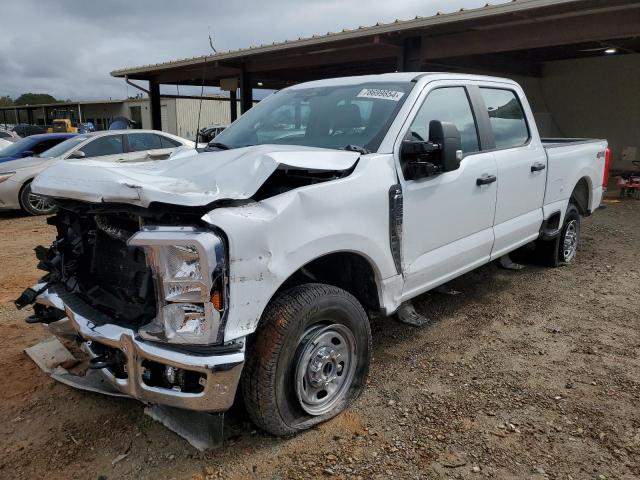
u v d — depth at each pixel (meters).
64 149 10.63
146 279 2.53
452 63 13.22
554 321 4.64
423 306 4.99
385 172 3.34
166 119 33.34
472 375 3.68
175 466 2.74
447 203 3.88
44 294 3.19
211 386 2.43
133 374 2.57
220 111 35.19
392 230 3.37
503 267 6.07
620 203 10.91
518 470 2.72
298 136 3.96
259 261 2.55
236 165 2.76
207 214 2.43
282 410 2.83
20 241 7.91
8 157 11.39
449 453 2.85
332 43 11.98
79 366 3.61
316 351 2.96
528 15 9.15
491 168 4.37
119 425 3.09
